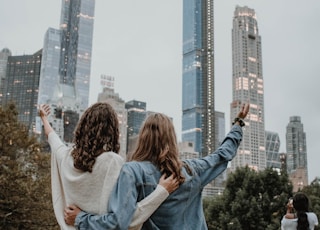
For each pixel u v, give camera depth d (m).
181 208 2.24
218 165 2.51
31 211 13.96
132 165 2.20
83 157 2.28
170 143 2.29
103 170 2.26
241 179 22.11
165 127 2.33
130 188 2.09
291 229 5.18
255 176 21.16
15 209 13.45
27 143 14.93
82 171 2.29
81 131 2.37
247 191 21.08
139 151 2.33
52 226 14.73
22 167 14.85
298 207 5.18
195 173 2.35
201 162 2.43
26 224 14.26
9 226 13.73
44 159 15.02
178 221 2.23
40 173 15.20
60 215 2.33
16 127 15.43
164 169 2.23
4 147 14.45
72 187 2.28
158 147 2.29
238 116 2.83
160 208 2.19
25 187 13.29
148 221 2.18
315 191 24.66
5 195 13.33
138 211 2.06
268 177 21.12
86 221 2.11
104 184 2.23
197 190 2.34
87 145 2.31
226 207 21.95
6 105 16.34
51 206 14.41
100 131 2.34
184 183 2.26
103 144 2.34
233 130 2.73
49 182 14.60
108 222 2.02
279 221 19.08
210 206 23.08
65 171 2.35
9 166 13.82
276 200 20.38
